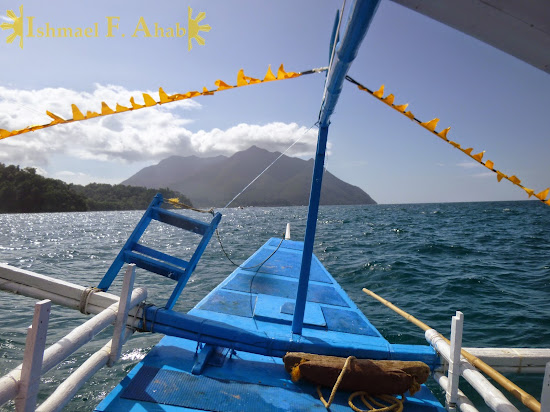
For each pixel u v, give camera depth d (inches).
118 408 116.6
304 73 113.7
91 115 99.0
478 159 98.3
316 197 164.4
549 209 3713.1
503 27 41.8
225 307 214.5
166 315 153.7
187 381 135.4
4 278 153.3
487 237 1037.2
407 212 3410.4
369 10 63.2
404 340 260.5
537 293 399.9
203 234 182.9
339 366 136.8
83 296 148.2
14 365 216.4
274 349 155.2
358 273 503.5
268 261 351.9
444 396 194.9
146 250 177.3
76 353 239.3
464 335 278.2
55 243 1029.8
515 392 104.0
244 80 104.1
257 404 125.8
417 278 468.8
